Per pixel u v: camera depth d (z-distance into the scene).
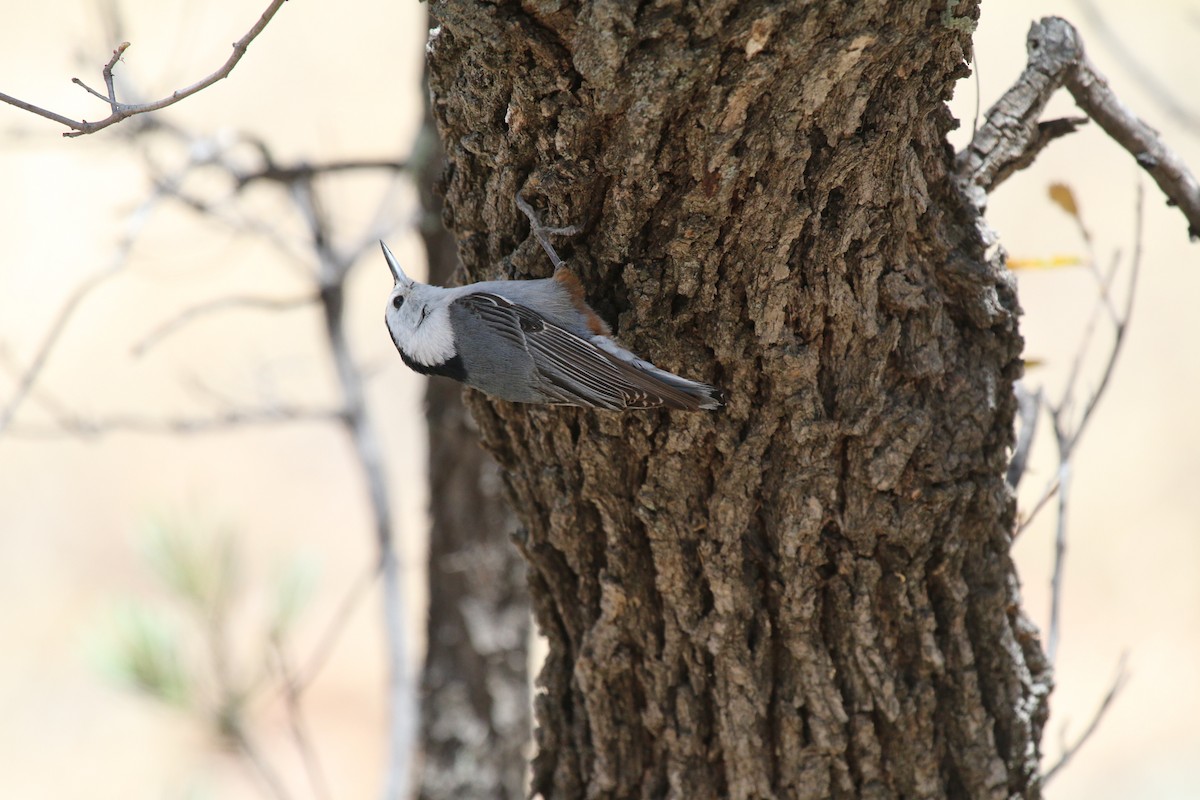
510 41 5.93
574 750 7.99
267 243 18.95
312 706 20.28
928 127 6.48
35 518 22.03
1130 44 22.45
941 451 6.84
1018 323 6.98
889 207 6.44
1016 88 7.26
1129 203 21.98
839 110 6.04
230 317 22.34
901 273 6.61
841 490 6.91
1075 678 19.58
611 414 6.92
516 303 6.87
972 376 6.89
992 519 7.08
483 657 12.24
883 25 5.78
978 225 6.82
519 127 6.35
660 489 7.04
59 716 19.30
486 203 6.96
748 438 6.82
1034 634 7.55
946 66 6.18
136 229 10.30
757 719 7.32
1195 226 7.96
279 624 10.46
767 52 5.75
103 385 22.03
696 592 7.23
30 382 9.76
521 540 7.80
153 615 10.30
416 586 21.05
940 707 7.31
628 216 6.48
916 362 6.73
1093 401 8.02
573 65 5.95
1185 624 20.09
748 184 6.21
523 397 7.05
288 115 22.55
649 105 5.93
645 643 7.46
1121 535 20.83
